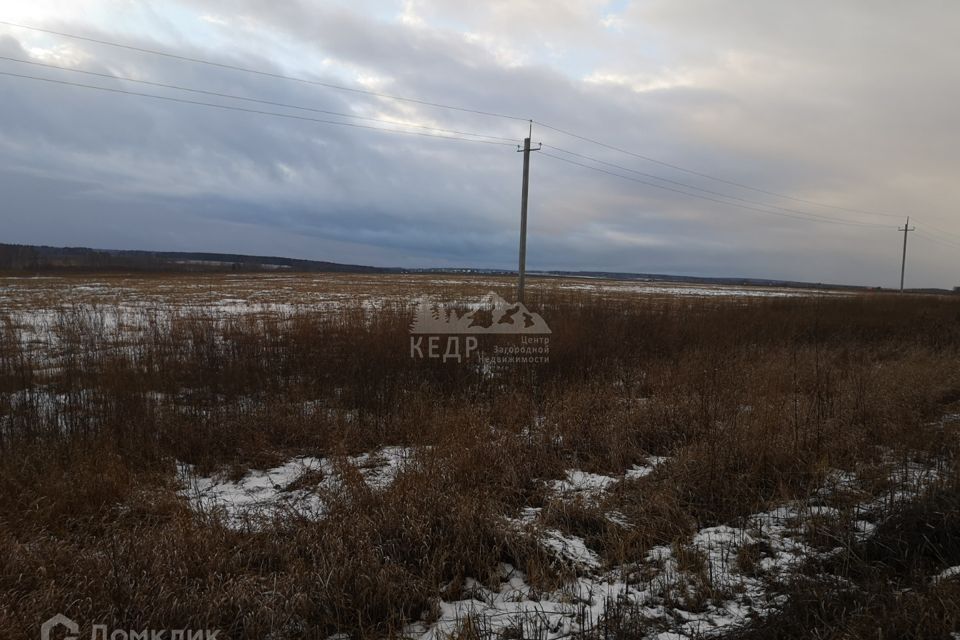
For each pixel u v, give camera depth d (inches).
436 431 263.1
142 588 129.1
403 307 584.4
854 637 116.4
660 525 178.7
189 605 125.3
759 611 133.4
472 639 119.9
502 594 144.3
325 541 154.8
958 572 141.6
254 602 129.0
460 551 155.9
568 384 348.5
